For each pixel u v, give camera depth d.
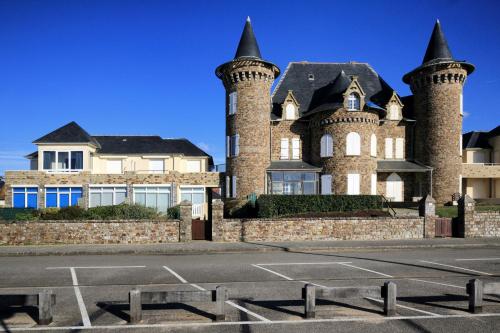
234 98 29.09
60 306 7.25
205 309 6.98
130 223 16.20
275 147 30.36
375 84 32.84
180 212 16.59
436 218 18.03
